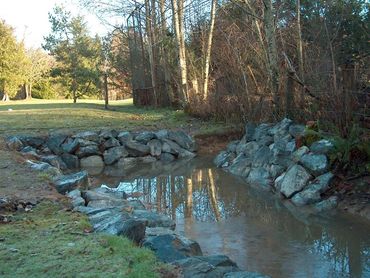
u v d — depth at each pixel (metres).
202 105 16.52
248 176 9.88
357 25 12.72
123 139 12.91
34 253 4.02
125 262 3.84
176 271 3.81
